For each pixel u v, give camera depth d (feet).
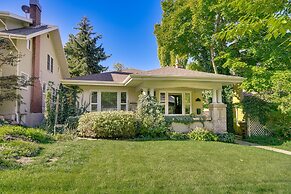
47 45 59.93
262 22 10.71
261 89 46.21
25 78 44.27
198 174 18.70
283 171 20.45
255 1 10.36
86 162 20.80
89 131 36.94
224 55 51.88
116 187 15.58
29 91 49.78
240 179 17.90
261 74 46.52
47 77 60.49
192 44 61.21
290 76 41.63
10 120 39.40
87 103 51.49
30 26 55.26
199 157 24.34
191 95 53.83
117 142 31.30
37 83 51.98
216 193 15.19
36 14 56.54
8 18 48.16
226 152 27.43
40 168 18.47
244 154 26.86
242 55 53.21
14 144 24.03
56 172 17.78
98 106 51.98
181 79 42.29
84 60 113.60
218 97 45.52
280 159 25.27
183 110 52.95
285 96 42.73
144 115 40.11
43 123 45.70
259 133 48.55
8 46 41.06
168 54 72.69
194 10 55.52
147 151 26.11
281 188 16.38
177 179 17.42
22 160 20.42
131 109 52.70
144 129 38.93
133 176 17.69
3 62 39.99
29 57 49.96
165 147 28.78
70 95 49.19
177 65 66.39
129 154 24.31
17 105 42.14
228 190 15.70
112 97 53.06
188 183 16.72
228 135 41.52
